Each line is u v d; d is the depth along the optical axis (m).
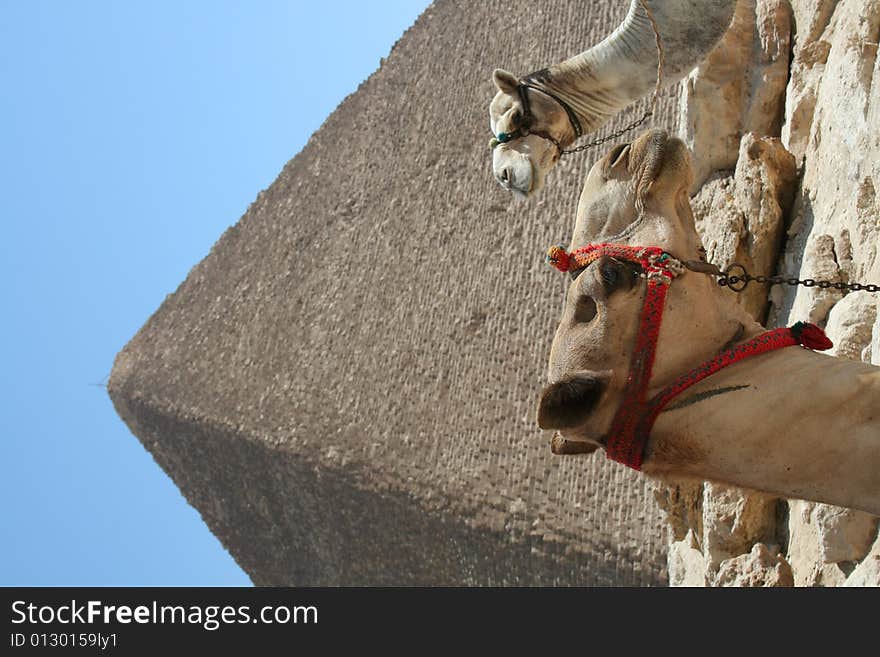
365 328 41.09
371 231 44.12
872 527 6.85
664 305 4.04
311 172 51.06
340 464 38.06
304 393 43.56
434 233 39.34
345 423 39.50
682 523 12.20
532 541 27.05
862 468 3.82
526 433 30.14
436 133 42.16
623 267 4.09
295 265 49.25
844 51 7.96
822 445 3.85
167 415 54.28
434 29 45.12
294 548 45.44
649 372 4.00
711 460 3.98
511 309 33.38
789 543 8.73
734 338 4.12
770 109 10.51
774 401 3.91
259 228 54.38
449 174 40.31
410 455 34.78
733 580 8.88
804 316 7.84
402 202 42.66
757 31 10.77
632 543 23.77
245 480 47.69
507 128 8.05
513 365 32.22
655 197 4.27
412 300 38.91
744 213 9.65
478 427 32.25
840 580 7.11
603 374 4.00
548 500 27.17
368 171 46.25
